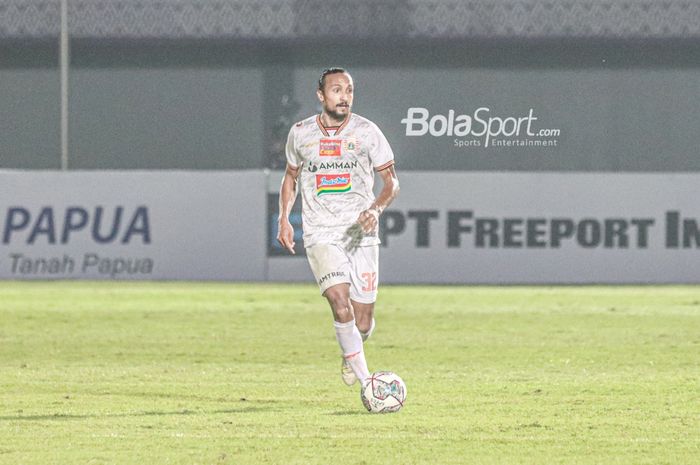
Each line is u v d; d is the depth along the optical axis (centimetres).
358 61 7262
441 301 5531
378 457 2339
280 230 2972
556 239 6156
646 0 7169
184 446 2434
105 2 7288
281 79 7256
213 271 6166
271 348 4138
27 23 7275
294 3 7300
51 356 3934
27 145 7269
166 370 3622
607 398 3078
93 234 6141
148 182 6150
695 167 7200
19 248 6125
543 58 7156
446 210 6141
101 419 2752
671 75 7175
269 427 2650
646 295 5775
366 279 3081
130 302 5444
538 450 2417
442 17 7194
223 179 6162
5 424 2683
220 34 7300
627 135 7175
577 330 4638
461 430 2619
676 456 2367
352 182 2889
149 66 7300
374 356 3950
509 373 3566
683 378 3456
